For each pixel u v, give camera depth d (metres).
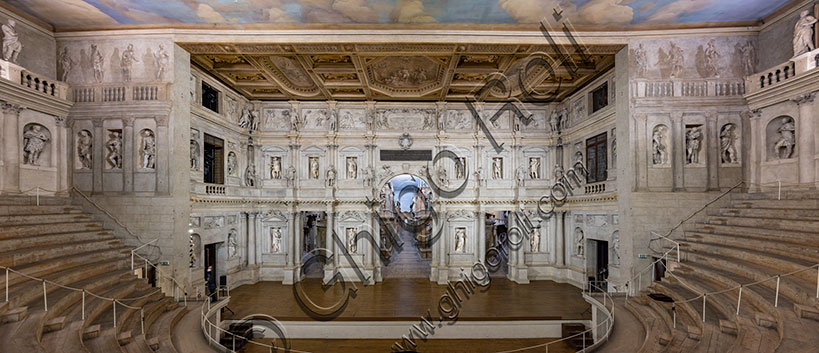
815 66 14.07
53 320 10.05
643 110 17.48
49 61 17.41
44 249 13.23
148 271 16.84
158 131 17.31
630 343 11.99
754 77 16.61
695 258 14.85
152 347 11.50
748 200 16.34
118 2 15.23
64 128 17.45
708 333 10.34
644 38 17.59
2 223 13.34
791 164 15.19
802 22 14.65
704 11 16.11
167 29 17.47
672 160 17.30
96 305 11.77
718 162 17.22
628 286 17.14
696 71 17.50
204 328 13.55
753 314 10.07
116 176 17.38
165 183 17.23
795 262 11.09
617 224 20.17
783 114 15.55
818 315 8.79
